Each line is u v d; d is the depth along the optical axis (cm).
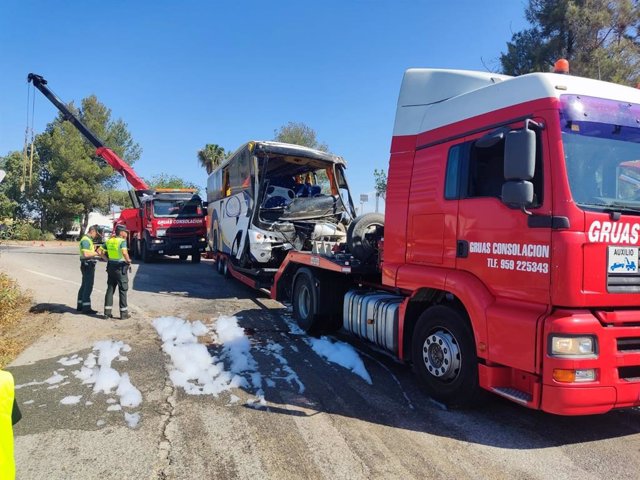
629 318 385
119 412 463
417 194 534
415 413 475
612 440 422
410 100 560
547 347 375
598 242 378
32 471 357
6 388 245
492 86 457
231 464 369
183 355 636
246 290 1242
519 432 435
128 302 1035
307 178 1244
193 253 2000
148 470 359
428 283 502
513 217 414
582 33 1834
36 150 4109
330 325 772
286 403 492
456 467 370
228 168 1338
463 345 466
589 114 404
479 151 461
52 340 720
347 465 370
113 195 4288
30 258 1994
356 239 679
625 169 411
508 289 418
